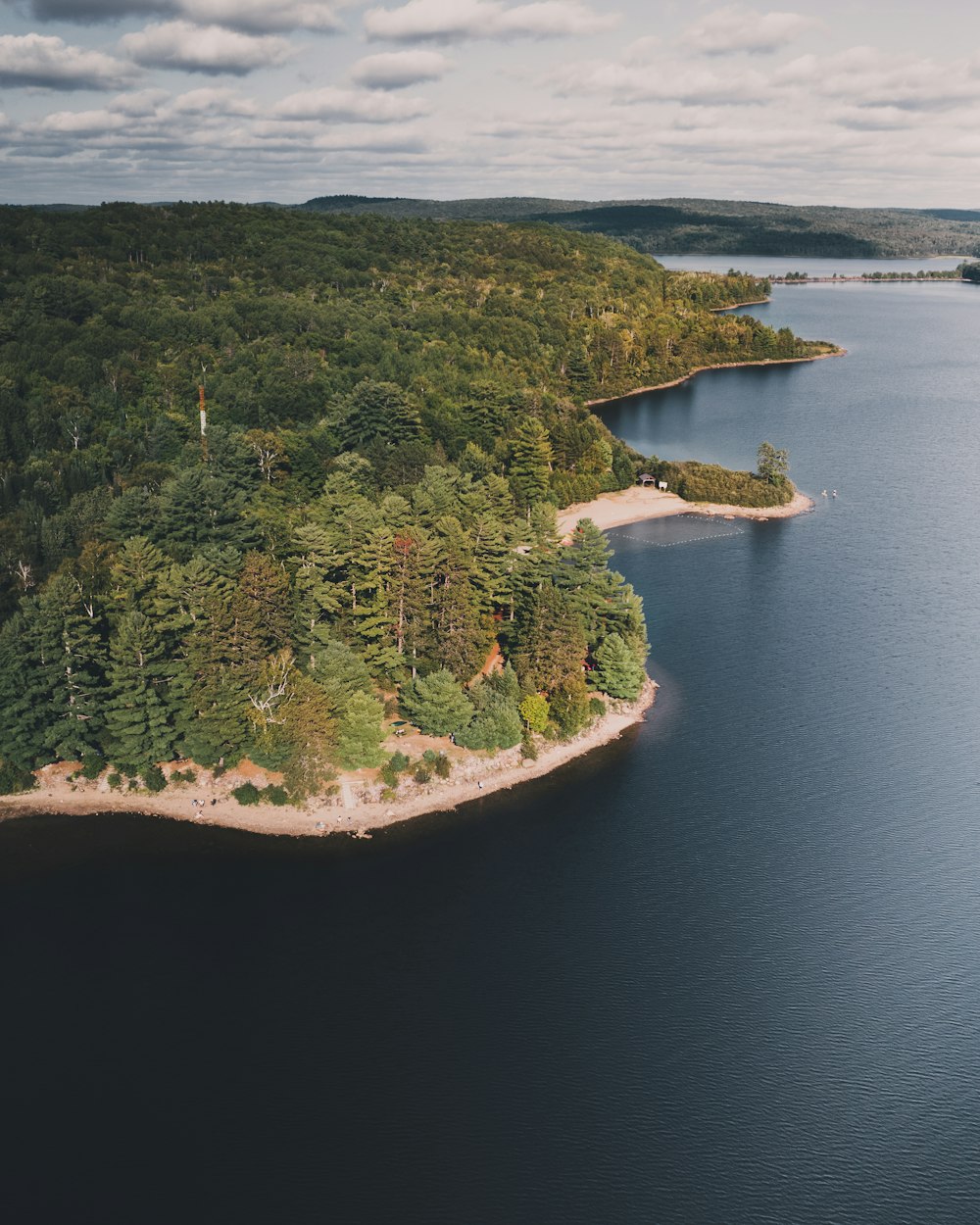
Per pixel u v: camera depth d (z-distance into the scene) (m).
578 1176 76.69
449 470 192.75
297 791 122.44
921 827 119.62
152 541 159.00
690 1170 77.38
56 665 124.25
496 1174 76.69
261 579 135.38
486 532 156.75
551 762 133.12
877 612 183.00
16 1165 76.94
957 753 136.00
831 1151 79.19
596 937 101.44
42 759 126.56
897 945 100.62
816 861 113.44
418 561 142.38
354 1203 73.94
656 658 163.88
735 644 169.25
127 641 123.19
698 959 98.62
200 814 120.81
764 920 104.00
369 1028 89.94
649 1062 86.81
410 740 131.12
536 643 140.25
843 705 149.00
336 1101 82.62
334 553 148.38
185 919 103.56
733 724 143.25
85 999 93.12
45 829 118.62
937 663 162.50
